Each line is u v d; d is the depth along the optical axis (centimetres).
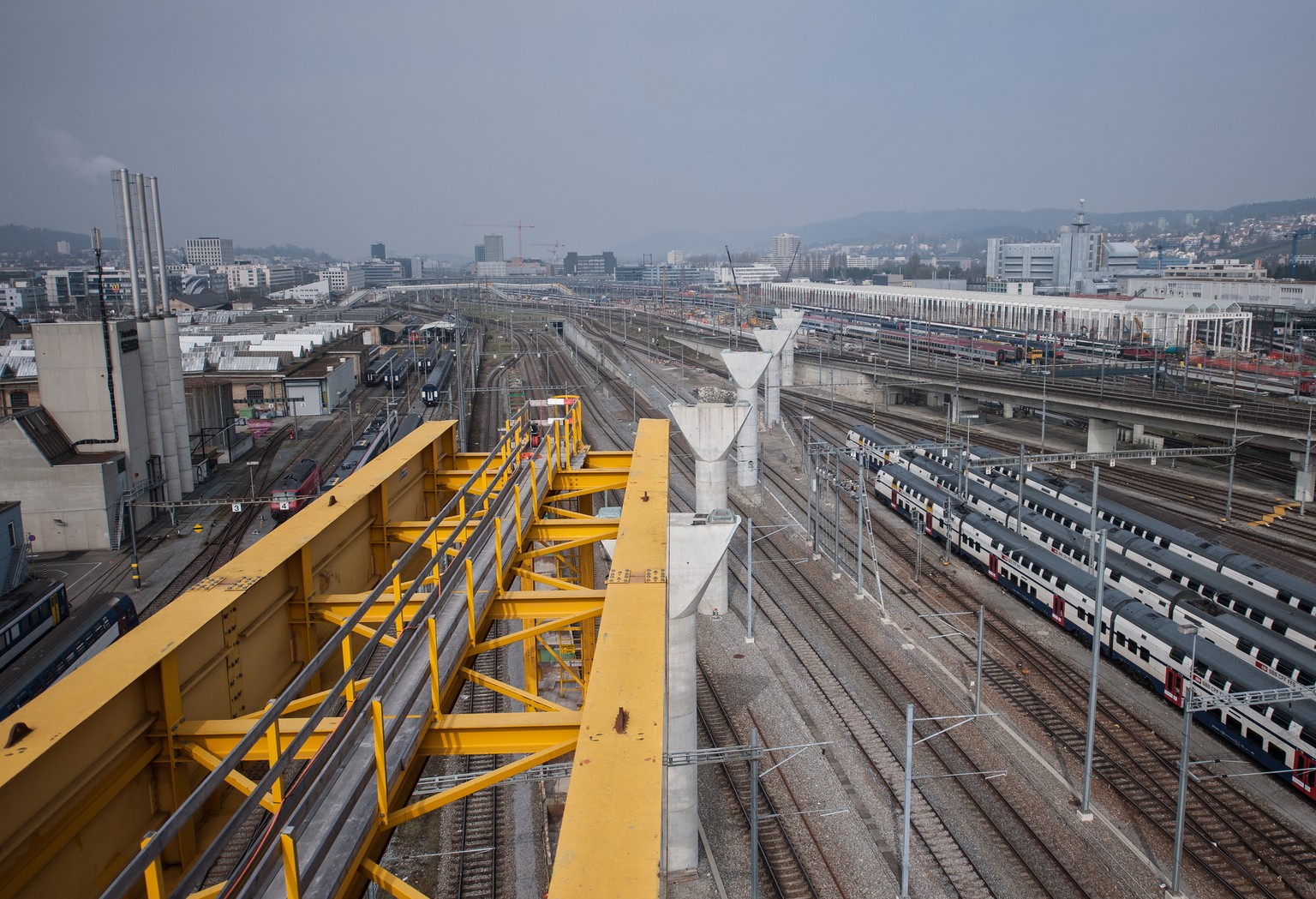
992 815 2594
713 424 4150
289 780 966
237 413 8650
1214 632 3309
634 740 839
